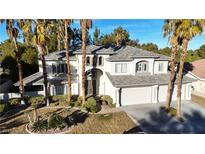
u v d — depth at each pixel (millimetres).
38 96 26516
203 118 19953
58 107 23266
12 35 22156
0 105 21250
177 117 19750
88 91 30531
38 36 20219
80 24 21875
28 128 16656
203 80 31781
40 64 30297
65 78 29203
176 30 17922
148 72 27766
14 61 33469
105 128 17219
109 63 27156
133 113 21500
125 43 56531
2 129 16609
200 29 16516
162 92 26781
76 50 29047
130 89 24969
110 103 24609
